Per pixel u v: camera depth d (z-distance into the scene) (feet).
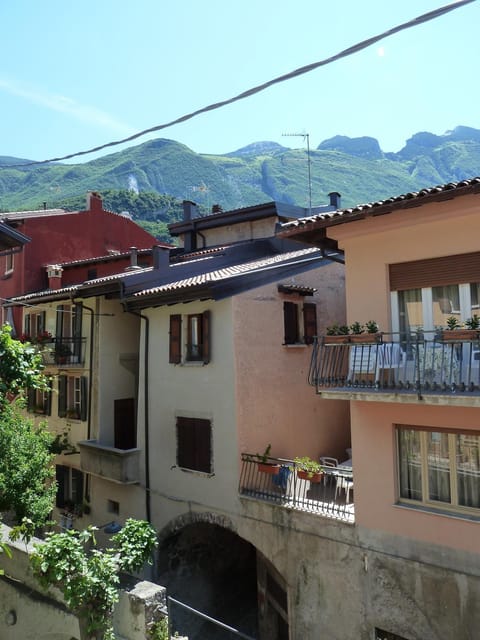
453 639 30.04
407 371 30.99
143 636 24.81
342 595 34.99
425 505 31.86
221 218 72.38
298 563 37.58
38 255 80.12
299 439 48.47
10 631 30.68
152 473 49.29
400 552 32.32
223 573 54.29
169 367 48.62
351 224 34.01
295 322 50.06
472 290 30.40
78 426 58.18
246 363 44.27
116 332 57.62
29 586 29.76
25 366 28.60
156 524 48.29
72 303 58.08
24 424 36.78
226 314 44.27
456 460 30.83
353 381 32.76
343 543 35.12
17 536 28.43
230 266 57.93
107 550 27.27
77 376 59.36
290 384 48.21
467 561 29.71
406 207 29.78
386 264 33.65
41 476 35.58
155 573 47.21
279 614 43.75
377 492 33.50
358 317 34.71
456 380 28.60
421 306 32.53
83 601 24.34
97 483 55.01
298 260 51.11
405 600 31.99
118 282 49.52
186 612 48.75
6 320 81.41
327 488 44.27
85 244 86.74
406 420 32.35
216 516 43.55
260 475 43.19
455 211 29.76
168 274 53.31
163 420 48.75
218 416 44.14
